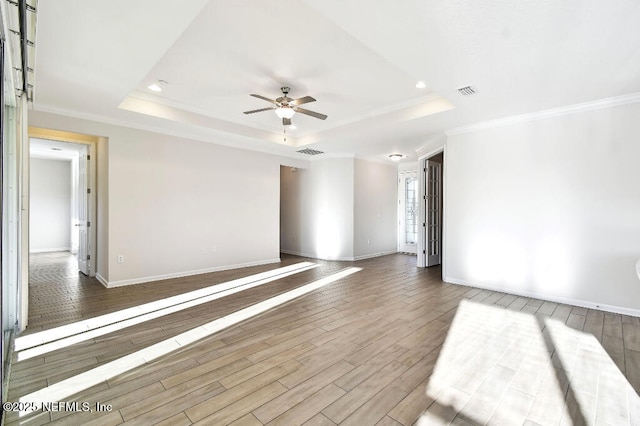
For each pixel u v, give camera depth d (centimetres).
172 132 524
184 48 303
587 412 188
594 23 224
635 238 358
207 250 578
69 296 424
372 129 507
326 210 749
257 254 663
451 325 325
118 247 473
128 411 186
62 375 227
